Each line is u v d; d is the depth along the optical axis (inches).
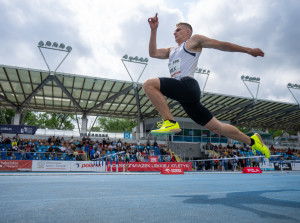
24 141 945.5
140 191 151.5
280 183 254.7
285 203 97.8
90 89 987.9
